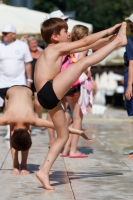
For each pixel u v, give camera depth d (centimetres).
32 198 1080
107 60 5422
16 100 1291
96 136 2134
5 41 1941
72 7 11306
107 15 10975
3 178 1279
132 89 1494
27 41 2269
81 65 1097
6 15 2722
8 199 1073
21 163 1347
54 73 1120
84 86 1548
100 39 1157
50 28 1138
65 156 1611
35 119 1258
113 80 4759
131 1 10812
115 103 4472
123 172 1348
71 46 1112
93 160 1531
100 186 1190
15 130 1241
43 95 1106
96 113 3525
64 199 1072
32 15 2848
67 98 1579
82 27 1523
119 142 1938
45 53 1130
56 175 1312
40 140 1988
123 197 1091
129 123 2755
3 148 1772
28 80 1991
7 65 1914
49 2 11206
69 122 1659
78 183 1220
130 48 1476
